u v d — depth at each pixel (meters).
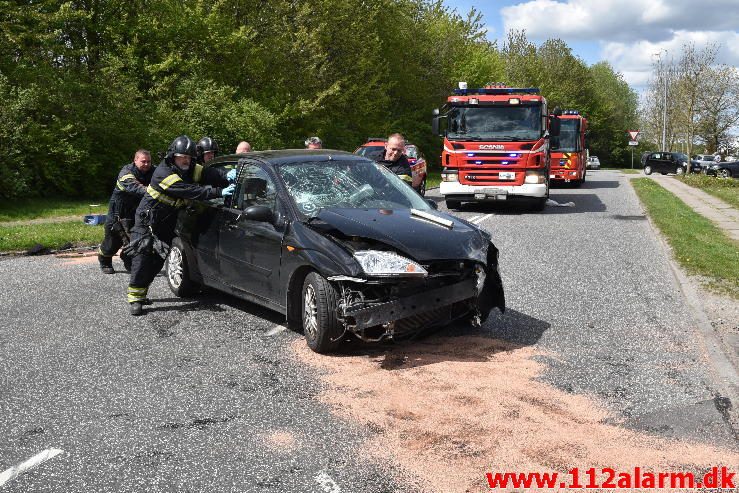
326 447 4.15
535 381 5.24
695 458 4.02
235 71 26.53
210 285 7.50
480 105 17.80
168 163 7.30
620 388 5.11
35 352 6.00
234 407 4.77
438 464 3.93
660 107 65.56
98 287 8.58
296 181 6.61
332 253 5.70
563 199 22.52
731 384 5.20
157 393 5.04
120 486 3.72
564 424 4.46
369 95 34.78
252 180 6.93
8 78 18.48
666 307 7.53
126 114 19.88
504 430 4.36
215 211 7.28
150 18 23.50
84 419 4.59
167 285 8.73
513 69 62.78
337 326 5.75
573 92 79.88
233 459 4.01
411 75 41.06
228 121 22.83
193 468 3.91
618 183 33.84
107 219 9.17
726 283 8.58
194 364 5.67
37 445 4.21
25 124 17.38
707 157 53.66
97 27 22.50
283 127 28.70
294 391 5.05
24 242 11.48
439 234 5.90
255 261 6.59
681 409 4.73
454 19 47.28
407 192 6.97
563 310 7.40
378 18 37.66
